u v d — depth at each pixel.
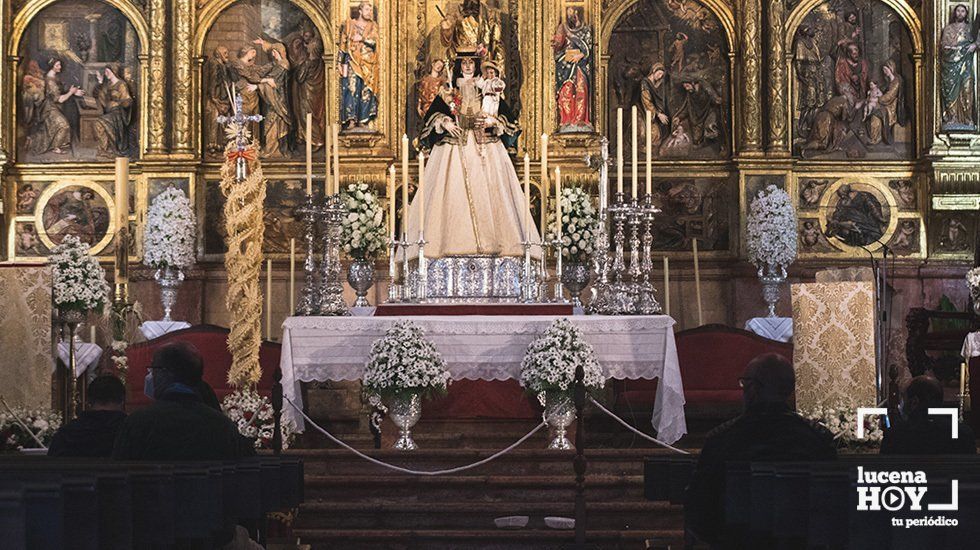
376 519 11.52
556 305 14.09
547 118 19.41
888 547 5.77
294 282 19.59
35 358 12.55
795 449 6.89
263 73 19.98
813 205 19.97
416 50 19.69
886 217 19.95
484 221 14.92
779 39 19.89
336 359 13.22
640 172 19.92
